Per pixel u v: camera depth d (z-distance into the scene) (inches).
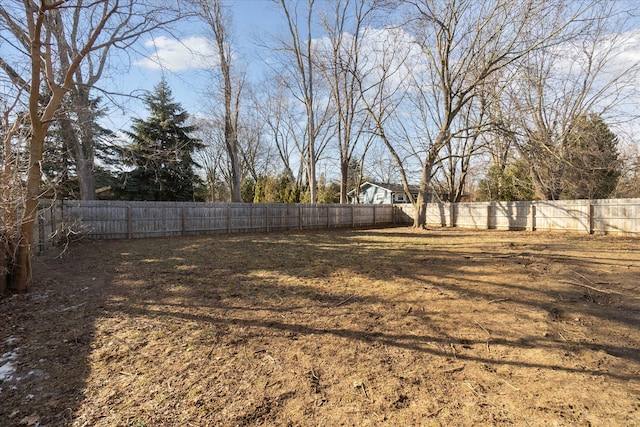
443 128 545.6
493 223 618.5
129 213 464.8
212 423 76.2
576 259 271.9
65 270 237.0
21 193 166.4
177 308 158.2
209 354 111.8
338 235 518.6
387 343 120.2
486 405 82.3
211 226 550.6
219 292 184.9
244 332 130.3
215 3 556.4
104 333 129.1
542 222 546.9
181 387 91.7
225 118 690.2
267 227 620.4
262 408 82.0
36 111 169.0
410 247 361.1
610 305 160.4
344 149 803.4
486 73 481.4
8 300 166.7
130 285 198.2
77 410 81.4
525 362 105.0
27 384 93.6
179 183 749.9
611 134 446.9
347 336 126.5
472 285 197.3
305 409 81.4
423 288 192.1
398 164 615.2
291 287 195.8
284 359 108.2
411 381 94.2
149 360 107.6
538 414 78.5
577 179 478.3
